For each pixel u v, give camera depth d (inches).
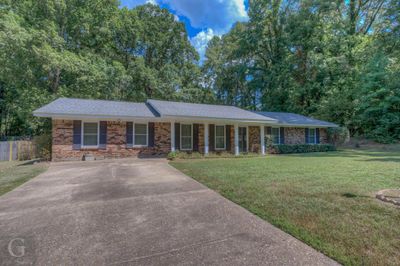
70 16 764.0
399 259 87.0
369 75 706.2
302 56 928.3
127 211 145.2
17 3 697.0
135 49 1055.0
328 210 138.9
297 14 911.7
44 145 459.5
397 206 142.5
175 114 444.5
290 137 653.9
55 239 108.3
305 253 93.6
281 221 124.9
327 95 842.8
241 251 95.8
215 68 1301.7
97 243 104.2
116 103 534.0
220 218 132.5
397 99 657.0
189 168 309.9
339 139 711.7
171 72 1012.5
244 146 589.3
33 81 685.9
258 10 1000.9
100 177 252.5
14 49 601.6
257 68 1092.5
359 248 95.6
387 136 677.9
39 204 159.5
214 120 485.1
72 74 718.5
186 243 103.4
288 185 202.4
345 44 816.3
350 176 238.1
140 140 474.3
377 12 824.3
